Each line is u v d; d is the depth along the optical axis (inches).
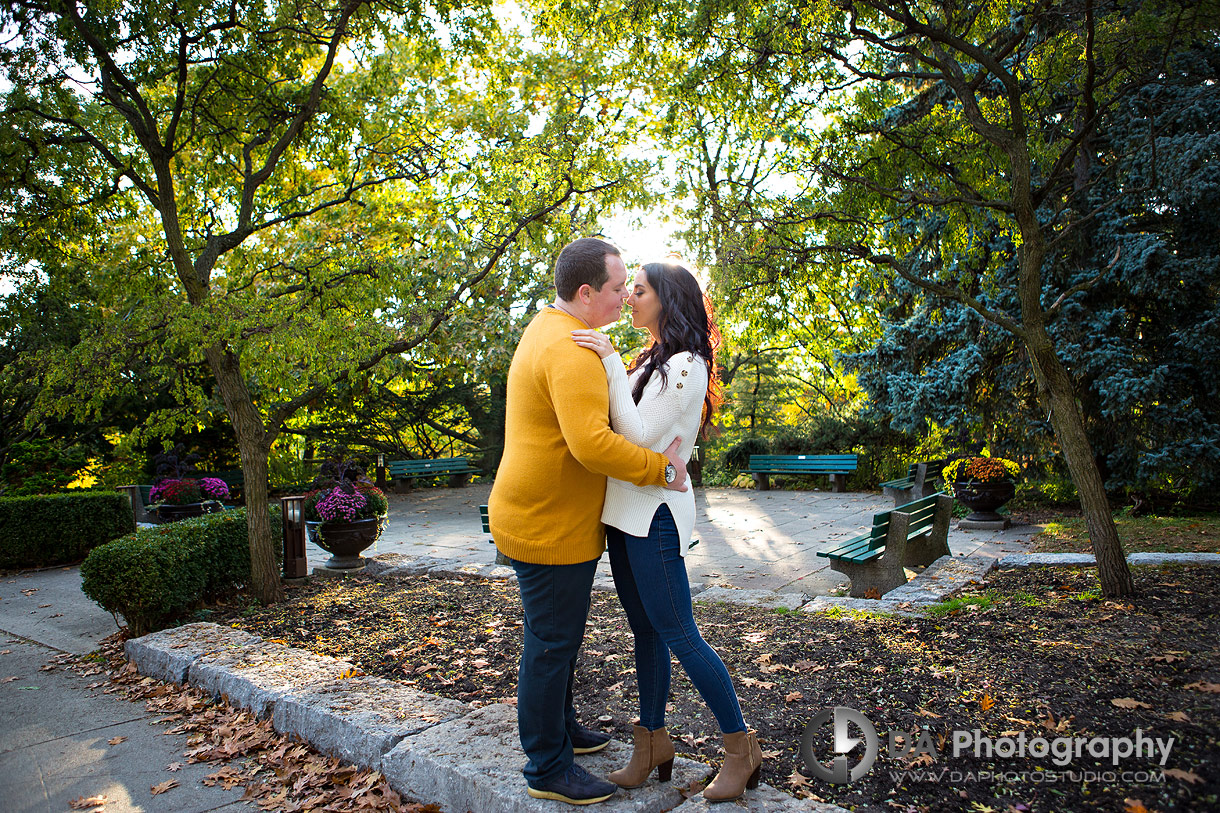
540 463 85.7
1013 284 366.0
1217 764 90.8
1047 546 292.8
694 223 252.4
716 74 231.9
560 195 284.8
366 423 645.3
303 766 116.8
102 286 282.4
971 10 220.4
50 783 116.8
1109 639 142.2
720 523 400.8
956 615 173.6
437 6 247.9
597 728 119.4
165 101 254.8
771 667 143.7
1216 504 357.4
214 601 223.9
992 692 121.6
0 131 202.4
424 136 312.5
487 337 409.1
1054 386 186.4
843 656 147.9
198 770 118.9
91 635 211.3
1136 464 342.0
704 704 127.3
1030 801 88.6
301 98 263.4
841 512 426.9
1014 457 396.5
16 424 458.3
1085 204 349.1
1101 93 239.6
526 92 355.3
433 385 659.4
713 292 242.5
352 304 246.2
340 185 309.9
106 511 344.2
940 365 403.5
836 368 473.7
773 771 101.0
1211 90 310.7
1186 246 340.2
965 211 235.0
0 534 316.8
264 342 202.2
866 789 94.5
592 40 305.0
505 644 173.0
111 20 206.7
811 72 234.2
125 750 127.9
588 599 88.4
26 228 233.8
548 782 88.4
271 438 229.8
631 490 88.0
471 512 482.6
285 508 252.7
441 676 153.2
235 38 232.1
